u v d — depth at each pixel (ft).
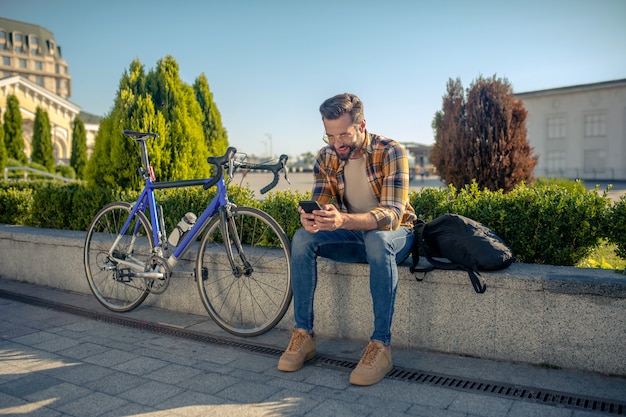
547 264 11.00
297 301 10.11
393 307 9.52
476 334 9.92
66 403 8.61
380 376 9.12
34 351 11.12
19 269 17.78
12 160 92.22
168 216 15.38
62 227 18.65
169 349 11.15
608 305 8.82
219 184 11.98
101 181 19.01
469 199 12.15
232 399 8.63
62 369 10.10
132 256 13.89
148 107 18.69
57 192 18.56
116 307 13.98
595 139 128.36
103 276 15.11
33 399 8.77
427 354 10.30
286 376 9.55
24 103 160.66
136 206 13.85
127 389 9.12
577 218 10.69
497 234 11.23
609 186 10.97
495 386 8.77
